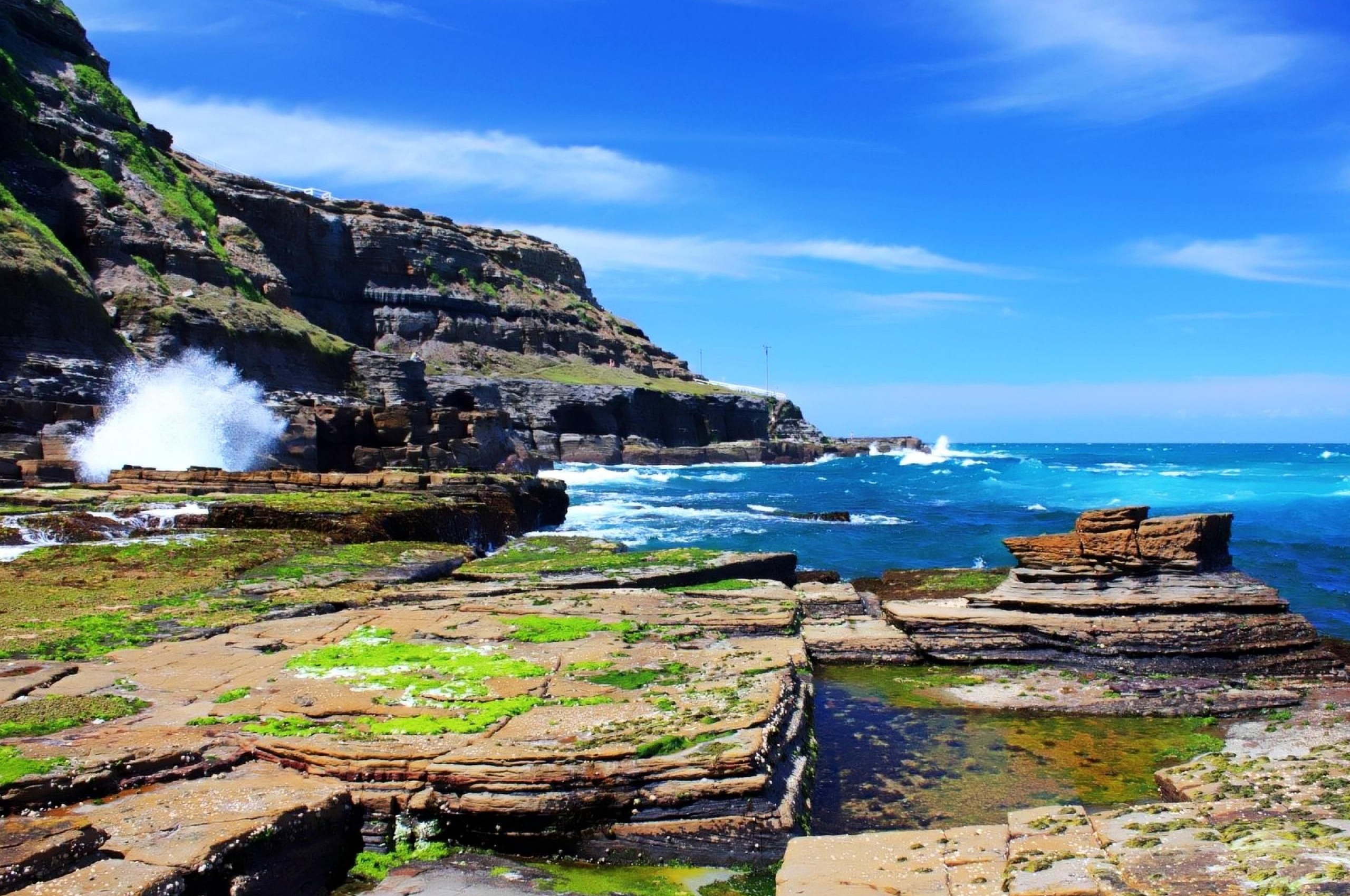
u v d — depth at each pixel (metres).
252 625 16.12
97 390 44.66
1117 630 16.34
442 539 28.52
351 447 51.66
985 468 92.69
